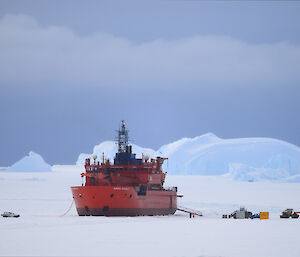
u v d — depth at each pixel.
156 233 158.75
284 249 129.38
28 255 116.06
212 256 119.31
